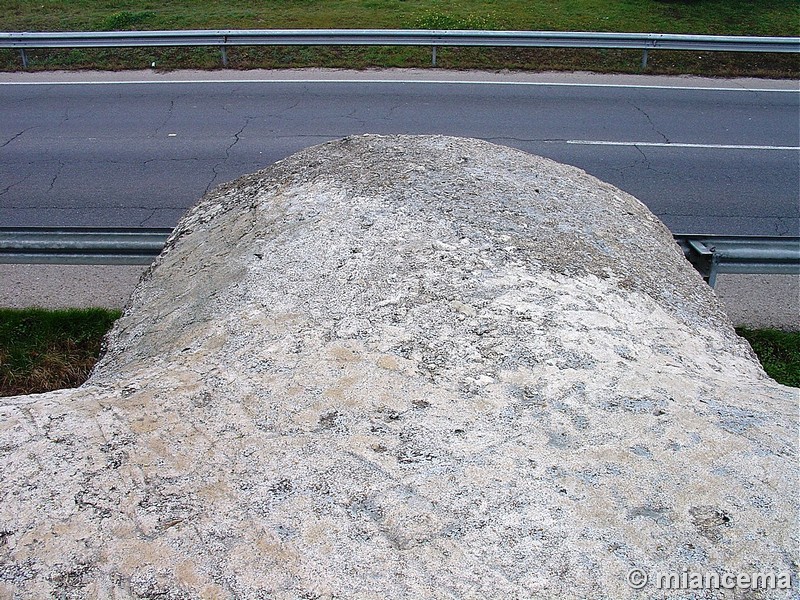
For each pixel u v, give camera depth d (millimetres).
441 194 3590
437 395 2342
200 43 11242
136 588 1698
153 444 2143
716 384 2537
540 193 3824
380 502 1918
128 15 12859
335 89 10477
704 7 13602
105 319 5121
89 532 1842
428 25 12336
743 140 8703
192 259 3572
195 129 8984
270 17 13031
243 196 3986
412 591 1669
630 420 2227
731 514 1861
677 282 3400
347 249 3158
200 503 1932
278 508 1908
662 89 10609
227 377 2461
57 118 9484
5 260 4523
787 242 4504
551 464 2041
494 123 9070
